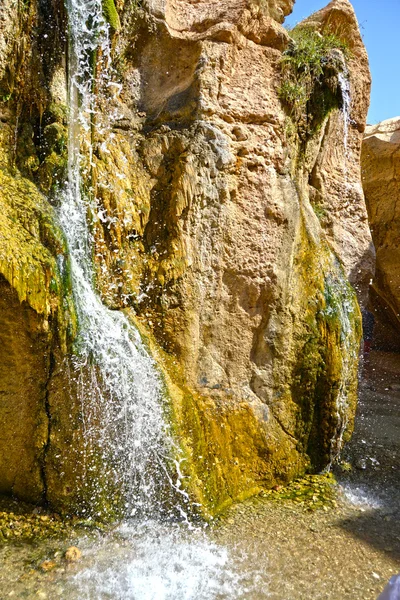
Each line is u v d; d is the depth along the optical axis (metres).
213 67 4.10
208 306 4.04
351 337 4.69
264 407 4.20
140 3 4.25
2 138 3.41
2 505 3.49
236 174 4.14
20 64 3.48
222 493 3.76
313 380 4.36
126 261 3.81
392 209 10.46
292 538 3.48
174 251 3.88
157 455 3.52
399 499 4.19
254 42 4.36
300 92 4.44
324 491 4.14
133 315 3.84
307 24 5.49
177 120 4.11
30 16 3.53
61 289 3.23
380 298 11.45
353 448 5.19
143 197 3.91
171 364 3.86
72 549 3.12
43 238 3.23
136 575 3.00
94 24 3.76
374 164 10.60
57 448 3.46
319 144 4.93
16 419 3.48
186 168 3.88
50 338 3.29
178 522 3.50
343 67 4.80
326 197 5.18
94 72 3.83
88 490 3.46
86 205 3.64
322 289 4.48
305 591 3.00
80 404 3.43
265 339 4.21
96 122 3.85
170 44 4.29
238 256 4.12
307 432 4.39
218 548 3.30
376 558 3.35
